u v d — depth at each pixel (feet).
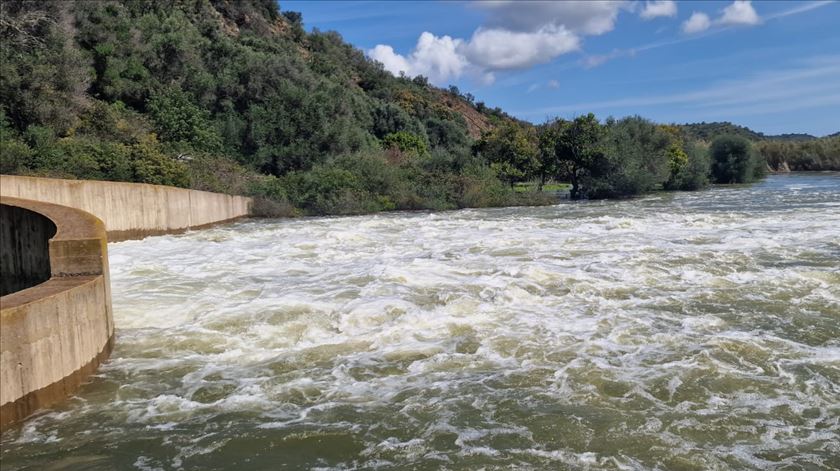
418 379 23.18
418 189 116.57
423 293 35.86
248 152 146.61
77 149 90.02
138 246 61.21
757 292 35.45
